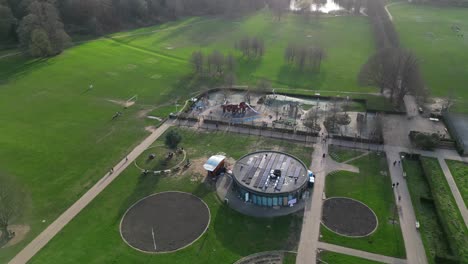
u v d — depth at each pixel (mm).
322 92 163375
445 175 106438
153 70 189375
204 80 178000
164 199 98438
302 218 91312
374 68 152625
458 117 137625
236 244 84125
